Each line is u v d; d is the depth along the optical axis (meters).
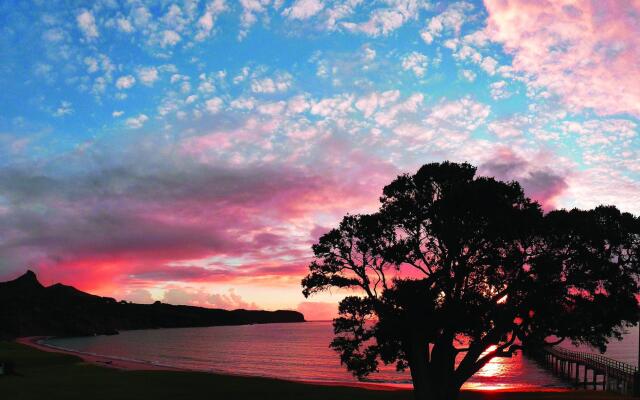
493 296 25.50
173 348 172.75
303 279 27.64
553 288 24.02
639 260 24.52
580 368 94.25
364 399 39.38
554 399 39.97
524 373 83.56
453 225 24.64
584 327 24.44
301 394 42.59
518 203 25.25
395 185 26.92
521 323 25.03
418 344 24.12
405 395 42.25
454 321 23.06
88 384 47.75
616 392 46.31
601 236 23.83
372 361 25.83
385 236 26.52
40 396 39.16
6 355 93.88
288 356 133.62
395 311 24.41
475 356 24.36
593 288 24.27
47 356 92.56
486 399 40.72
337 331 26.55
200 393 42.25
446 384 24.17
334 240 27.36
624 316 24.48
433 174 26.48
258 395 41.56
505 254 24.72
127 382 49.72
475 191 23.88
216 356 133.62
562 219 23.89
